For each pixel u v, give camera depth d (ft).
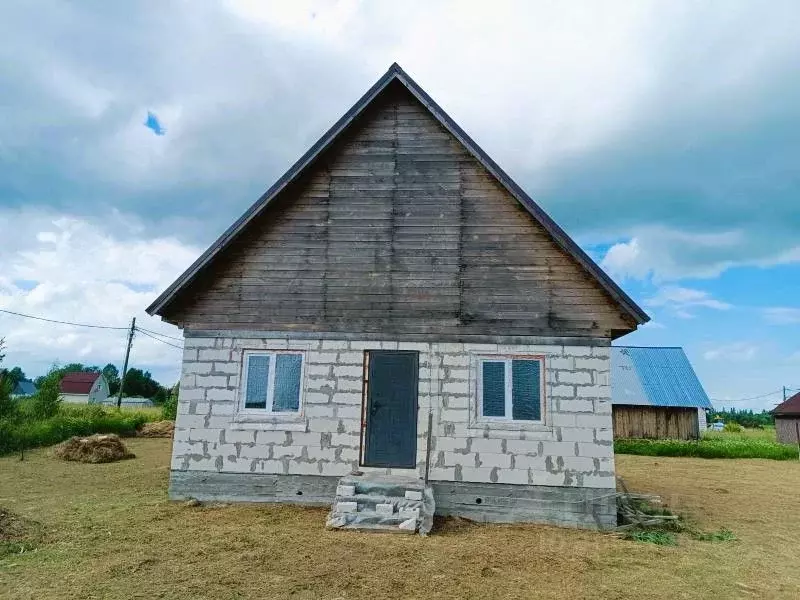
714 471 69.36
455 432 36.55
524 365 37.29
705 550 30.68
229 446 38.09
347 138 41.29
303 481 37.24
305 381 38.40
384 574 24.63
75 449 63.31
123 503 37.93
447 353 37.70
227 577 23.67
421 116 41.04
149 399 261.85
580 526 34.68
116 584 22.70
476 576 24.84
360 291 39.11
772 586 24.88
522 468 35.70
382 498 32.94
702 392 115.55
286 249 40.19
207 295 40.04
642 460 82.28
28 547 27.50
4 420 73.41
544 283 37.81
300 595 21.97
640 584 24.58
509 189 37.63
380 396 37.96
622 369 122.31
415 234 39.47
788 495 51.01
